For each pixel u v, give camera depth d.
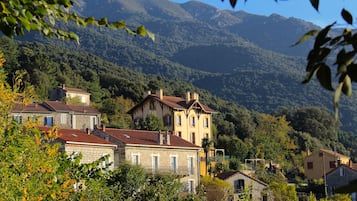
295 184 69.12
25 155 9.60
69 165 10.68
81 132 43.81
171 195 24.75
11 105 10.77
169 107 73.88
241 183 56.06
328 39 2.60
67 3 4.97
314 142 100.88
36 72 90.56
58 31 5.32
